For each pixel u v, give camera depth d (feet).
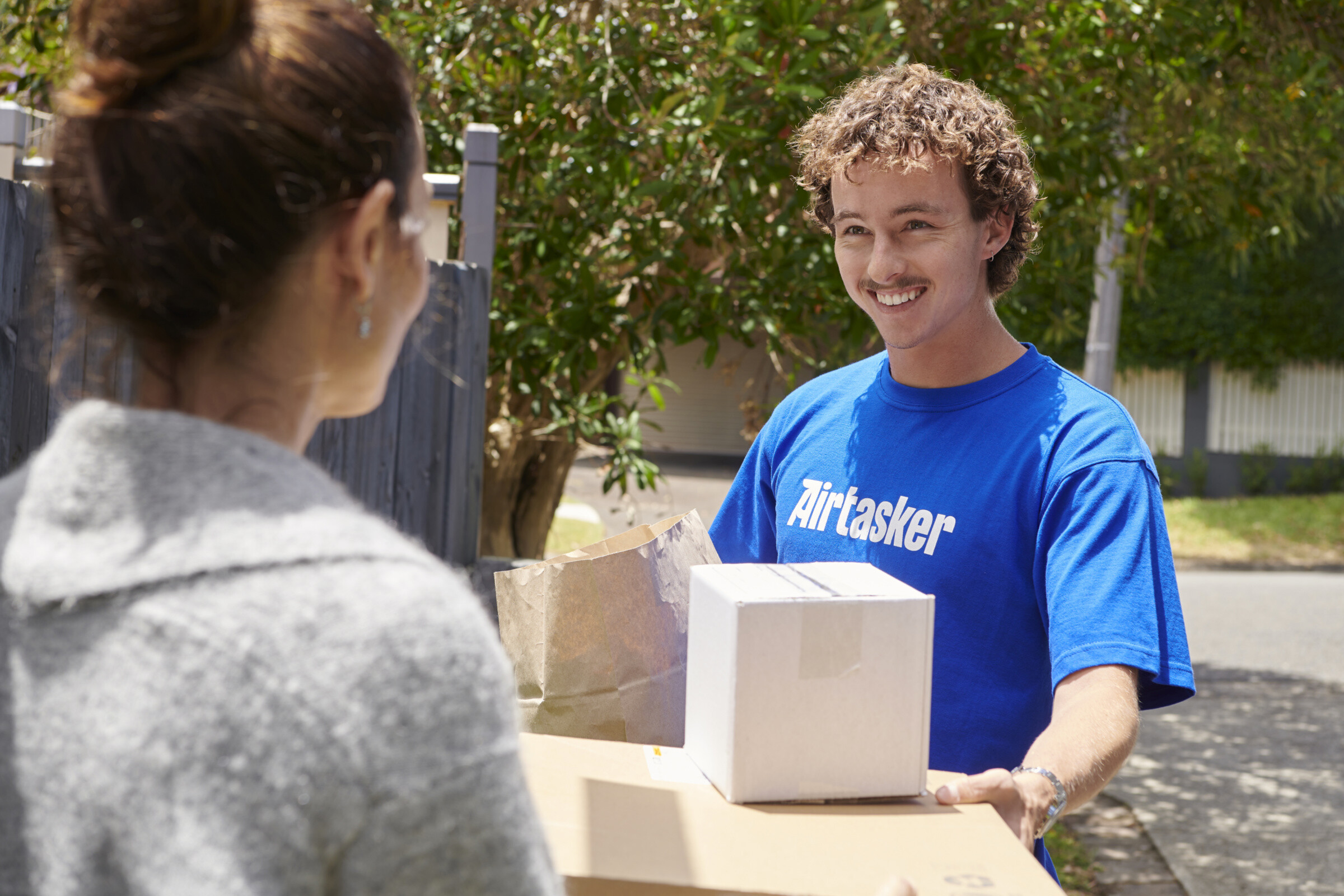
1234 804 15.47
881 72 5.30
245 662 1.91
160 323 2.17
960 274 4.98
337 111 2.19
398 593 2.02
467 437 12.58
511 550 17.54
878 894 2.89
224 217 2.10
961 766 4.76
